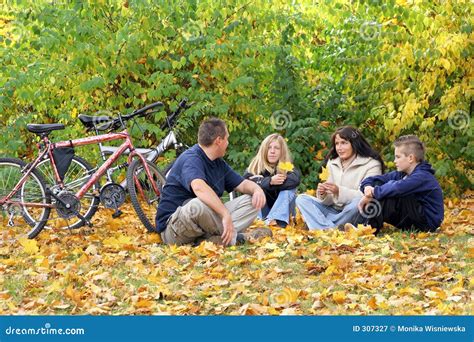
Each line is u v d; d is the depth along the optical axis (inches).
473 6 488.1
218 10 527.5
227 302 260.4
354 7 540.4
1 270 317.1
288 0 548.4
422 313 247.9
